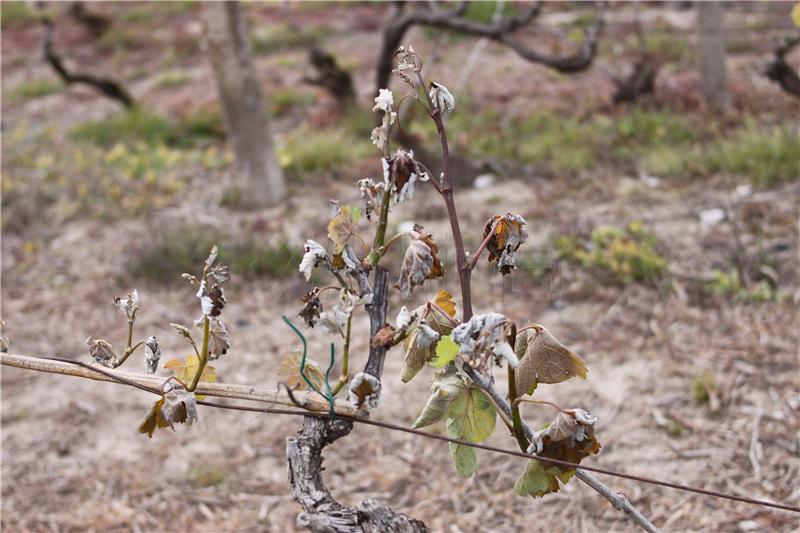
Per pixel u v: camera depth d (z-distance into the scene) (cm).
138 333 552
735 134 821
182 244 654
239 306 570
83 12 2078
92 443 436
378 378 143
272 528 360
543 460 139
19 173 895
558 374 144
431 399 144
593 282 552
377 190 141
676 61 1289
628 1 1661
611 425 405
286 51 1645
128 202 790
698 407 411
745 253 555
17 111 1355
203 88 1395
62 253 704
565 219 670
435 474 386
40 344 542
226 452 418
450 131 943
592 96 1070
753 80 1061
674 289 532
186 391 142
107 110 1292
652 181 743
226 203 795
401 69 137
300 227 708
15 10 2169
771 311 493
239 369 489
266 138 769
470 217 689
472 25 810
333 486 383
